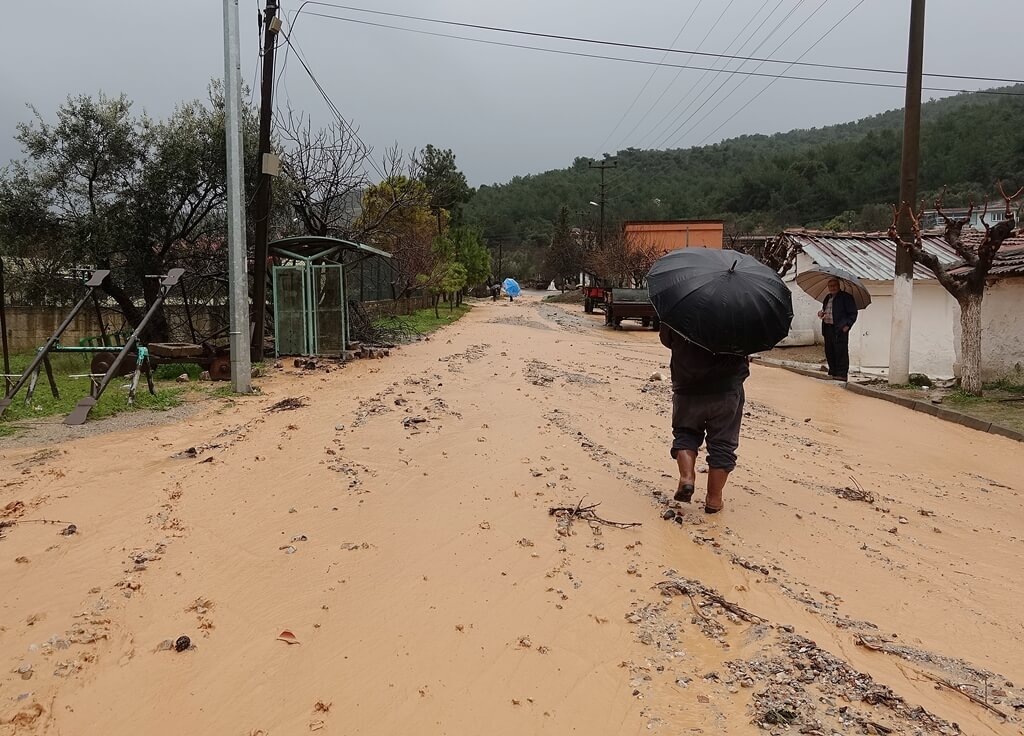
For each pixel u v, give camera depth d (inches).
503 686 136.4
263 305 582.2
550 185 4544.8
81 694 131.5
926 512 247.0
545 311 1706.4
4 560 185.8
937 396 478.3
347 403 402.0
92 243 601.0
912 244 506.9
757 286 214.5
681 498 233.8
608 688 136.2
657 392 474.0
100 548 194.7
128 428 331.6
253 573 181.8
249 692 133.3
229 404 397.4
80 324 742.5
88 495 235.3
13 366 605.6
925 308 712.4
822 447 342.0
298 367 562.3
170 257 647.1
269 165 555.5
